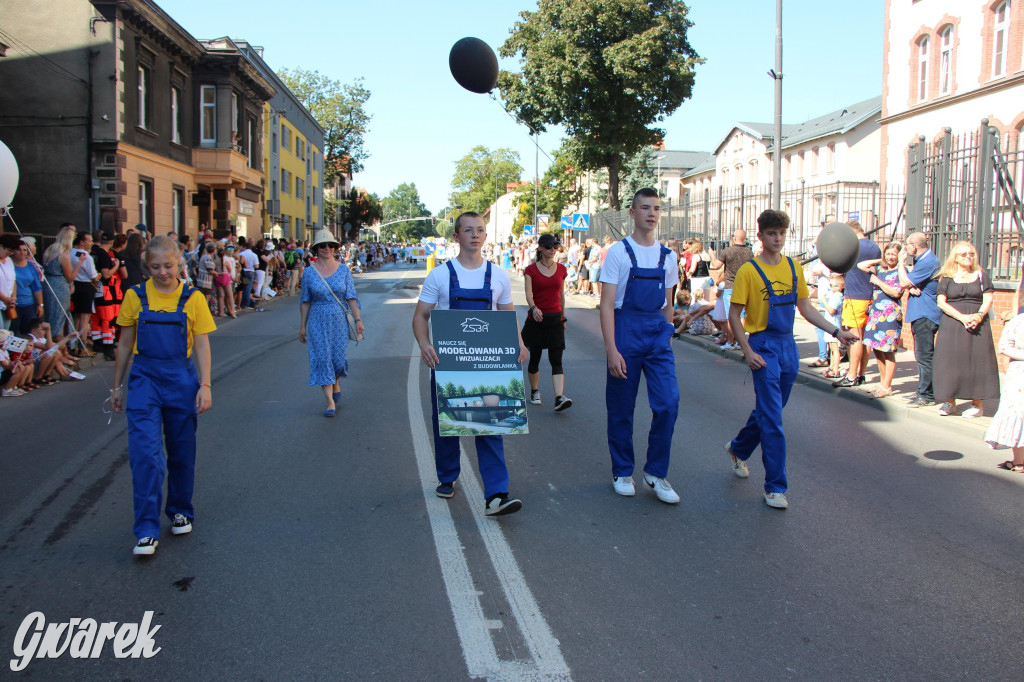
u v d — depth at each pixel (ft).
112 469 19.77
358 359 39.14
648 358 17.44
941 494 18.45
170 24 80.64
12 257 31.12
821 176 149.38
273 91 113.60
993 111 76.59
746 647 11.10
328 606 12.28
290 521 16.05
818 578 13.51
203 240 59.88
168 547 14.66
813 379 32.99
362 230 265.75
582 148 123.13
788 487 18.78
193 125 92.94
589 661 10.68
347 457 20.97
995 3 76.74
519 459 21.03
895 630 11.68
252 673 10.38
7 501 17.29
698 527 15.92
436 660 10.69
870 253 30.30
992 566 14.15
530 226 135.13
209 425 24.62
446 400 16.12
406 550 14.56
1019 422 20.17
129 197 75.51
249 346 44.06
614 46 111.86
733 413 27.17
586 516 16.51
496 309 16.84
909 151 43.62
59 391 30.42
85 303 35.86
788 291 17.37
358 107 203.72
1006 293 35.09
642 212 17.15
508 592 12.80
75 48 72.28
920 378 28.09
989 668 10.62
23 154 72.69
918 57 88.94
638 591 12.89
